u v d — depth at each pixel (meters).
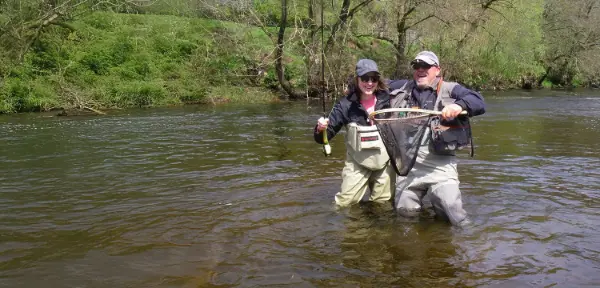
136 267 3.39
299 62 20.00
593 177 5.88
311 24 18.16
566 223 4.19
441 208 4.18
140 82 17.16
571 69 31.47
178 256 3.58
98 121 12.35
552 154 7.47
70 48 17.92
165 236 3.99
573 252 3.57
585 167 6.48
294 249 3.68
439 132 4.05
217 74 19.48
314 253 3.60
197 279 3.19
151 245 3.80
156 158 7.33
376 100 4.51
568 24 30.08
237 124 11.73
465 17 20.61
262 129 10.76
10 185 5.73
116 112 14.77
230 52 20.05
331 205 4.77
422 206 4.70
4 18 16.55
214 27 21.34
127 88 16.53
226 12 20.56
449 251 3.60
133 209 4.74
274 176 6.04
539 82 29.88
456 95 4.04
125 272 3.32
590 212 4.49
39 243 3.88
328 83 18.09
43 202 5.02
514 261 3.41
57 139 9.32
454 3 19.55
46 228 4.22
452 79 23.45
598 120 12.51
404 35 20.62
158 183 5.76
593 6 30.17
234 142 8.88
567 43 30.22
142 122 12.14
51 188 5.58
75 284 3.15
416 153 4.12
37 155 7.64
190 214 4.55
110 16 20.11
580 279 3.13
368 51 20.39
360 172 4.71
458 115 4.00
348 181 4.71
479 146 8.28
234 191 5.35
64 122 12.17
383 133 4.15
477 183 5.58
